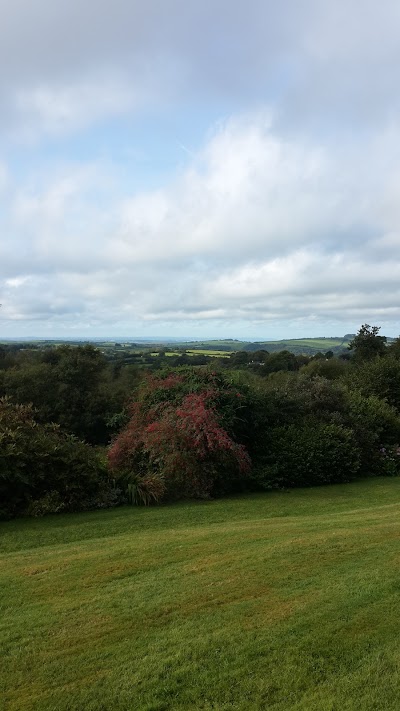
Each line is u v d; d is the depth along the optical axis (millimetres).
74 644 3957
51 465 9031
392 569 5230
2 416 9812
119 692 3340
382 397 19266
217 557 5867
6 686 3457
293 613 4285
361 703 3145
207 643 3865
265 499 10055
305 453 11508
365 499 10078
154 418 11547
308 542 6277
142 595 4820
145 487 9617
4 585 5230
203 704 3201
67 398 28484
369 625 4047
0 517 8305
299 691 3287
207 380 12508
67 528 7879
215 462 10398
